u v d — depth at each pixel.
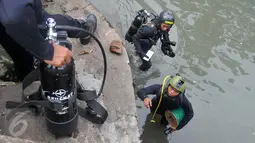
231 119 5.55
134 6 6.96
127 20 6.63
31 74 2.65
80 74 3.87
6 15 1.83
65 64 2.30
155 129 5.20
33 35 1.93
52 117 2.63
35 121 2.99
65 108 2.54
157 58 6.15
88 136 3.05
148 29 5.29
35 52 2.01
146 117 5.30
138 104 5.44
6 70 3.54
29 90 3.23
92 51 4.28
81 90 2.90
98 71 4.02
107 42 4.61
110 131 3.25
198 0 7.50
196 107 5.63
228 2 7.57
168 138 5.16
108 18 6.58
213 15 7.20
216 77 6.09
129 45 6.13
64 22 3.08
